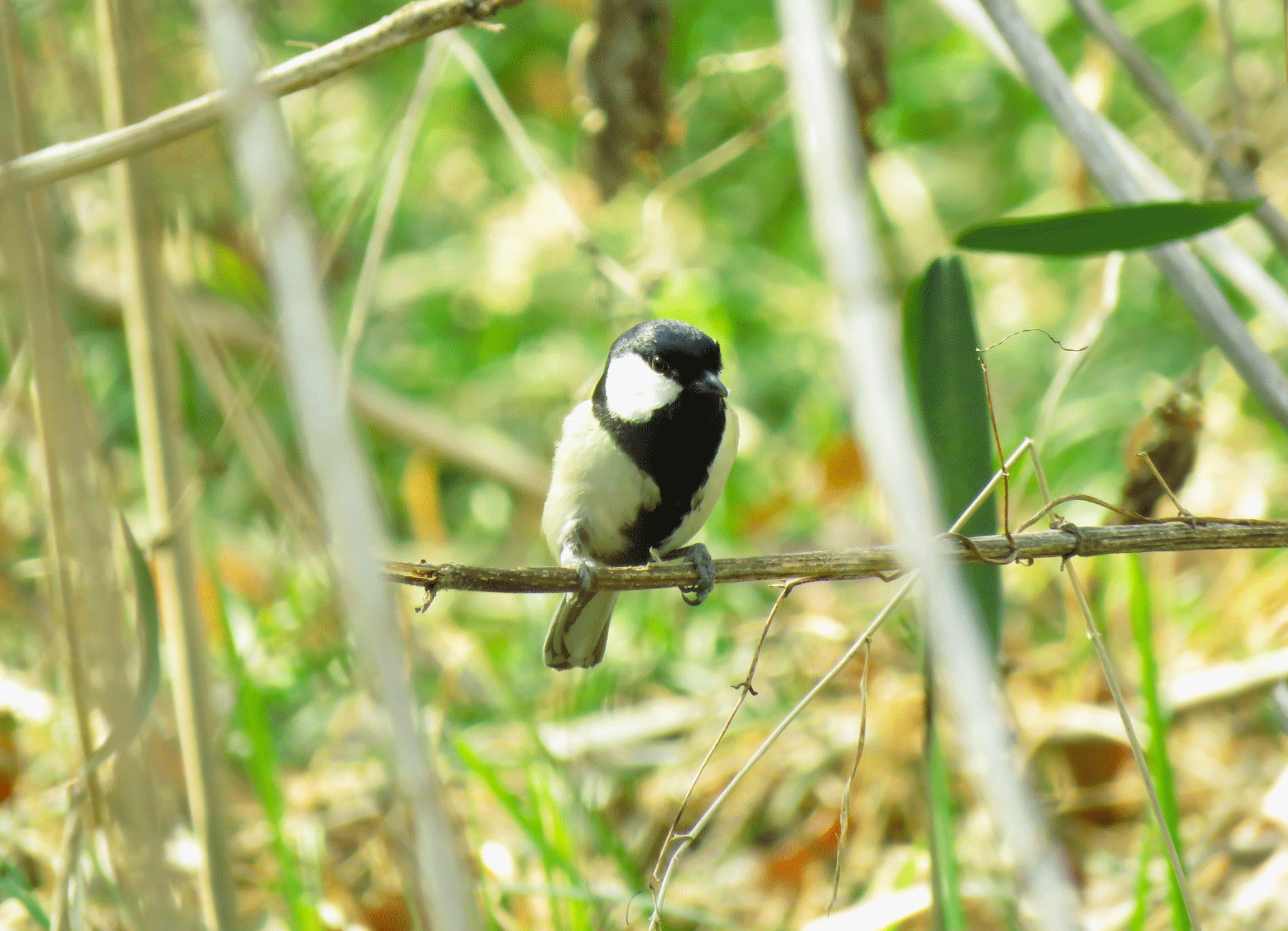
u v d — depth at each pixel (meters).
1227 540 4.67
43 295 4.29
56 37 7.22
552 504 6.74
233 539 9.84
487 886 5.78
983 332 11.95
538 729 7.61
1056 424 10.40
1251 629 8.35
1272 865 6.39
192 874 6.34
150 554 5.76
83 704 5.13
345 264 9.35
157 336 5.84
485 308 12.37
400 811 5.80
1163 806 5.20
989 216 12.67
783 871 7.51
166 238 6.84
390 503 11.41
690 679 9.18
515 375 11.92
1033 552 4.58
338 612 6.23
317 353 3.11
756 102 13.23
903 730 7.70
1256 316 10.38
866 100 7.11
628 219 12.37
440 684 7.58
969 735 3.82
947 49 13.16
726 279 12.09
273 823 5.89
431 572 4.54
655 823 8.02
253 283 8.41
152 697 4.69
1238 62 11.44
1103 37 6.16
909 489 2.98
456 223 13.17
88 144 4.21
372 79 13.27
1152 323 11.34
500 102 7.29
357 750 7.91
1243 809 7.32
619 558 6.88
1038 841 3.69
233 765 7.87
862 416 3.02
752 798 7.96
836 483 10.31
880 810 7.69
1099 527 4.79
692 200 12.99
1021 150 13.00
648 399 6.41
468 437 11.65
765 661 8.87
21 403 7.30
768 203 13.23
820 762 7.82
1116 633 8.50
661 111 7.38
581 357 11.72
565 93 13.76
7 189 4.18
